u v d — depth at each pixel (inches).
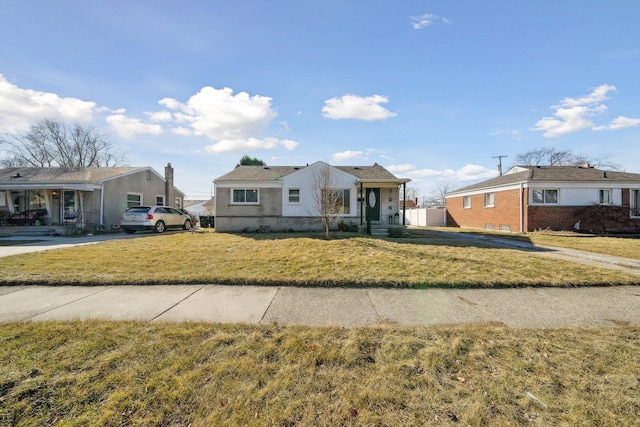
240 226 658.2
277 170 750.5
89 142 1365.7
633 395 94.8
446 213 1099.3
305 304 185.0
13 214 715.4
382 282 225.9
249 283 229.5
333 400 92.2
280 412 86.8
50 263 288.4
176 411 87.1
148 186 913.5
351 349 123.3
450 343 129.3
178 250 364.5
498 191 805.2
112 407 88.4
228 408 88.2
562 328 147.6
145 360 113.6
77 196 742.5
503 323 155.4
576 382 101.6
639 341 132.8
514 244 472.7
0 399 91.5
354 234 547.5
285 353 120.3
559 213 703.7
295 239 464.8
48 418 84.6
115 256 324.5
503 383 100.8
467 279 231.3
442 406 89.7
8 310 172.7
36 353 118.7
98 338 132.0
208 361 113.3
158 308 177.5
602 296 202.8
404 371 108.0
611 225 668.1
